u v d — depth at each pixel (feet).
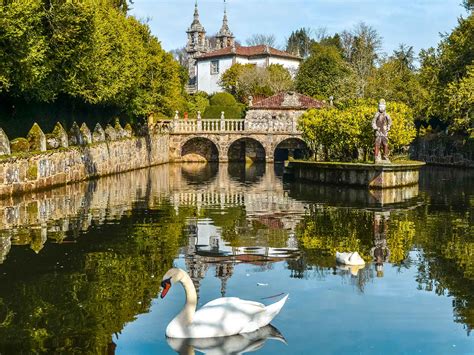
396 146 105.60
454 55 169.68
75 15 87.97
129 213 66.95
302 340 27.04
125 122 157.07
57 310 30.81
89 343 26.48
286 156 212.43
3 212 64.95
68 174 99.55
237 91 264.93
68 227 55.98
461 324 29.14
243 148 205.77
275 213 67.87
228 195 88.48
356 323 29.27
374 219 62.75
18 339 26.81
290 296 33.73
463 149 159.74
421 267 40.70
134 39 152.46
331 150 113.70
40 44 80.94
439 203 77.05
